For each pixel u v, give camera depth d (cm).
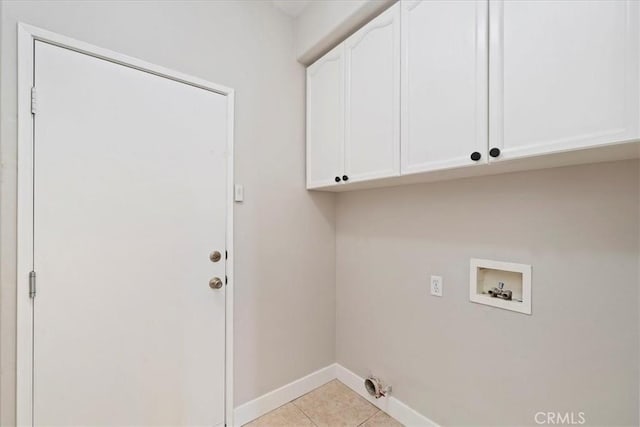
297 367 190
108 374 122
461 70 109
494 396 130
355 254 197
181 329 142
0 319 102
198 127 147
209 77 151
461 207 142
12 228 103
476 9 105
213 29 153
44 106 108
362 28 149
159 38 135
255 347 170
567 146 86
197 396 147
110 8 122
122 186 125
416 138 125
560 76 87
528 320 120
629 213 98
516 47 96
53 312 110
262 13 173
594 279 105
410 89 127
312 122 185
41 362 108
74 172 114
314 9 171
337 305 211
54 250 110
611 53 78
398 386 169
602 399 103
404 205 167
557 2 87
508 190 126
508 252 125
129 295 127
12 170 103
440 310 150
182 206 142
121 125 125
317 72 180
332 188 185
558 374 113
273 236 178
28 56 105
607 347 102
